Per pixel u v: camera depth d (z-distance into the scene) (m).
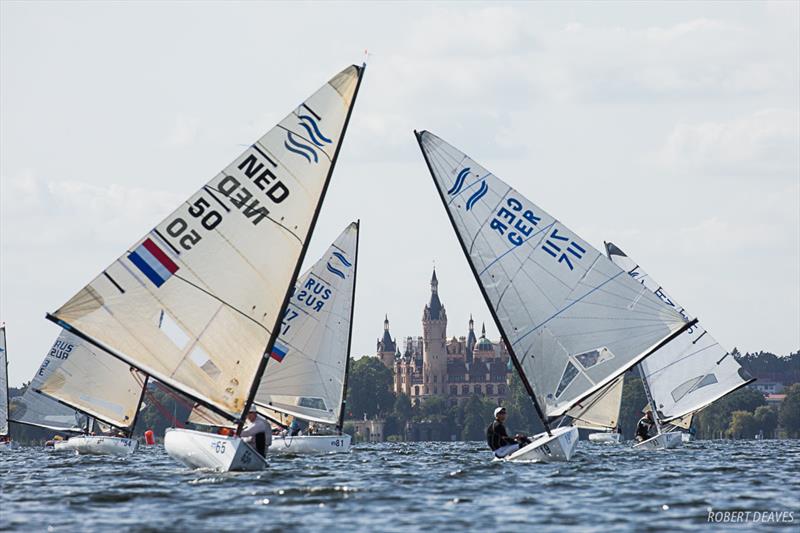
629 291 157.38
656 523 94.38
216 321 133.75
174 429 140.38
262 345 134.00
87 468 167.88
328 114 135.50
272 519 96.62
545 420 158.50
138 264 132.75
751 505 105.62
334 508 103.69
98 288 132.12
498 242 159.00
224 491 116.62
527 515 99.12
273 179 134.62
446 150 159.50
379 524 93.81
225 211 133.88
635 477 135.75
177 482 128.12
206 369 133.75
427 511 101.81
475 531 90.19
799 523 94.38
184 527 92.25
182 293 133.38
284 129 135.00
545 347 158.88
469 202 159.12
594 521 95.69
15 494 118.81
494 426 166.38
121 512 101.50
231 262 133.88
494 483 127.12
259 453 140.88
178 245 133.38
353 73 135.88
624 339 157.38
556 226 158.88
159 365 133.38
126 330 132.75
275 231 134.38
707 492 117.12
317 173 135.25
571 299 158.50
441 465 163.50
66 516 99.25
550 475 137.88
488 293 159.12
